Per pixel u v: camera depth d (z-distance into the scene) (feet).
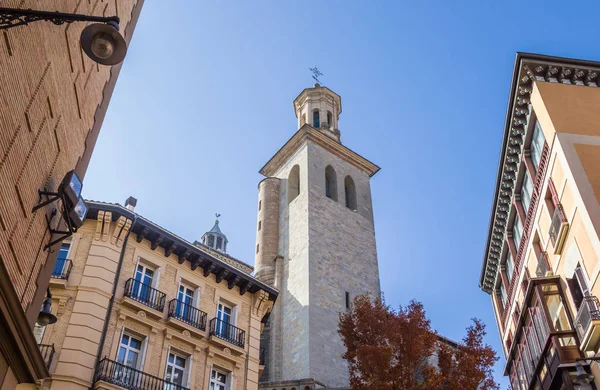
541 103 79.77
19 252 37.32
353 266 160.56
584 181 70.79
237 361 80.28
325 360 131.54
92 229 74.49
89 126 51.13
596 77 81.82
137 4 63.00
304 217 162.71
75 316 66.39
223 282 86.12
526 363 86.94
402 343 79.77
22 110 35.55
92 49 30.86
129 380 66.08
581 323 68.49
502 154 92.94
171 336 73.97
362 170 194.39
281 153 190.29
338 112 214.07
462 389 74.02
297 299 145.89
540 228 84.69
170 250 80.48
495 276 115.65
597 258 66.28
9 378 37.58
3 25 31.09
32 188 38.47
